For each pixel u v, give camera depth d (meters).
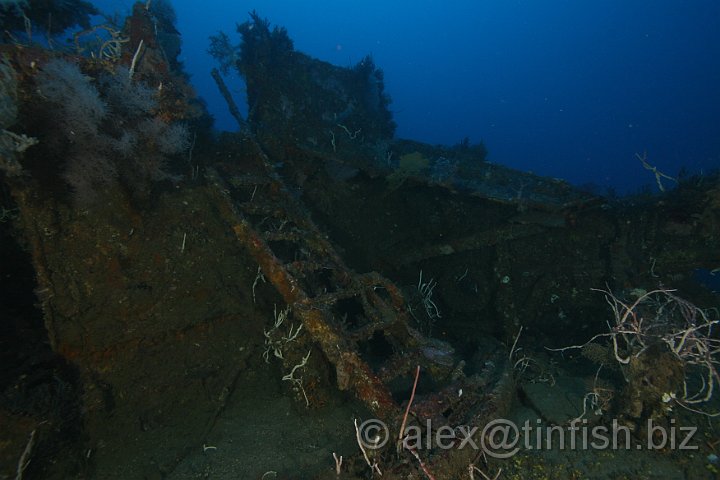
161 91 3.40
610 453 3.30
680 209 4.52
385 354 4.93
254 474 3.17
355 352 3.28
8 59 2.67
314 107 5.48
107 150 3.13
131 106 3.23
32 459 2.85
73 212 3.15
